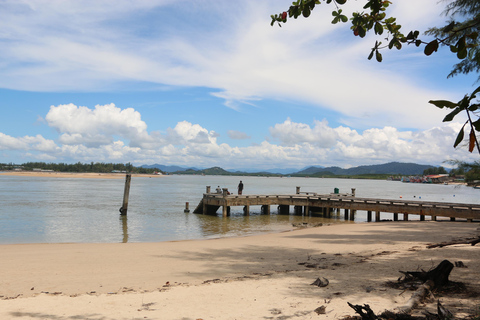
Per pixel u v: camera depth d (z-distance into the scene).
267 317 5.84
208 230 24.22
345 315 5.67
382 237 17.42
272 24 3.69
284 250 14.53
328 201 31.77
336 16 3.47
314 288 7.81
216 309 6.46
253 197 33.19
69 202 40.59
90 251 14.64
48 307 6.89
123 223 26.44
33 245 16.64
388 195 69.38
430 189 114.50
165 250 14.80
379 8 3.16
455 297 6.41
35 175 184.12
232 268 11.16
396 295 6.81
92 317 6.19
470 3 11.01
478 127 2.04
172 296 7.58
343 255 12.83
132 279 9.81
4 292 8.56
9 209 32.59
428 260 10.69
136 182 130.88
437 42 2.50
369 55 3.42
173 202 44.09
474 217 24.17
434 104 2.13
